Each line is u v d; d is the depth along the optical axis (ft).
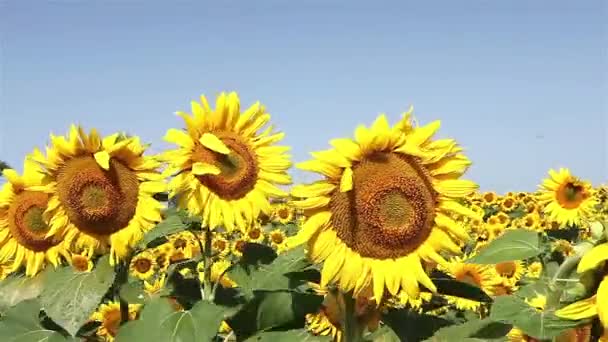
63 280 5.64
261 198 6.06
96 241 5.91
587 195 10.96
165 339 5.19
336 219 4.99
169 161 5.94
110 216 5.89
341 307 5.16
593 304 4.22
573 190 11.00
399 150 5.01
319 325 5.67
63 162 5.95
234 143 6.08
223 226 6.04
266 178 6.09
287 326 5.60
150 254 9.33
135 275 9.16
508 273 7.61
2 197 6.41
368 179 4.98
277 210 12.94
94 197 5.89
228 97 6.11
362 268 4.97
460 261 7.13
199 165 5.90
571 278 4.50
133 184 5.96
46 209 6.13
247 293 5.68
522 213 16.53
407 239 4.98
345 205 4.98
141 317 5.29
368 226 4.97
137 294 5.77
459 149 5.05
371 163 5.01
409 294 4.95
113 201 5.90
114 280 5.78
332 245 4.99
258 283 5.48
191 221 5.93
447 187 5.03
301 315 5.58
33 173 6.40
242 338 5.64
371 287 5.00
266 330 5.60
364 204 4.96
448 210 5.02
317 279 5.21
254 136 6.17
